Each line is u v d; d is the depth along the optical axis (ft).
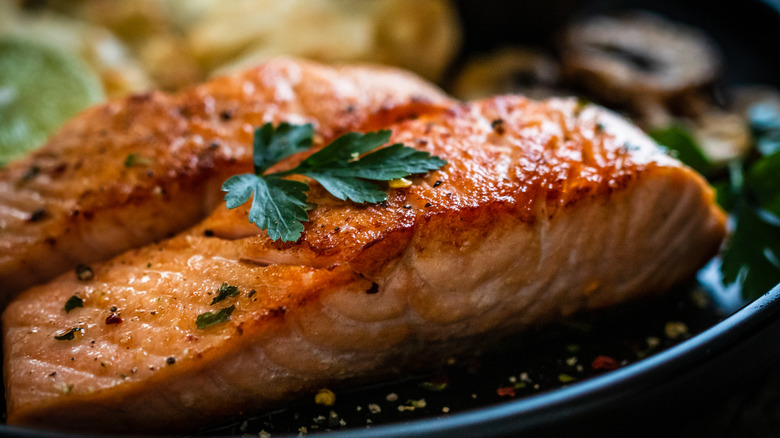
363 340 0.83
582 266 0.86
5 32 1.14
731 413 0.89
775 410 0.89
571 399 0.75
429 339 0.85
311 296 0.80
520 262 0.84
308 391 0.84
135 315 0.81
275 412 0.84
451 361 0.87
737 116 1.19
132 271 0.84
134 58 1.23
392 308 0.82
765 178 0.93
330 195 0.83
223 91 0.93
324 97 0.93
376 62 1.20
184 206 0.88
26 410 0.78
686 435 0.88
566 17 1.24
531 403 0.75
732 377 0.80
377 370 0.85
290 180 0.83
